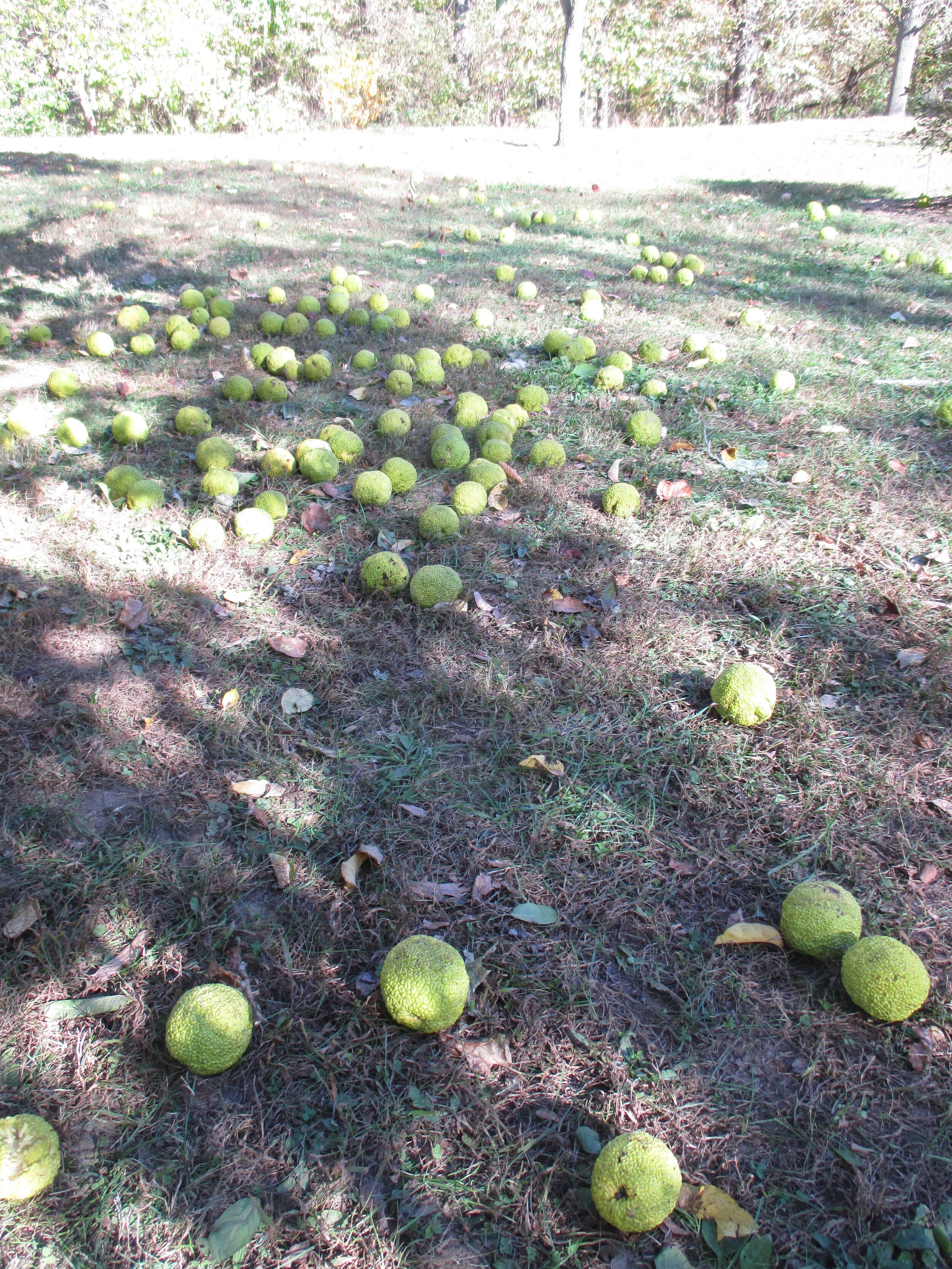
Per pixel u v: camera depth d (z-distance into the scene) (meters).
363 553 4.96
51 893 2.99
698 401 6.89
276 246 11.59
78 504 5.22
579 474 5.84
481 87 35.84
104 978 2.73
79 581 4.54
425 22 35.00
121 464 5.81
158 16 27.56
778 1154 2.31
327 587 4.65
